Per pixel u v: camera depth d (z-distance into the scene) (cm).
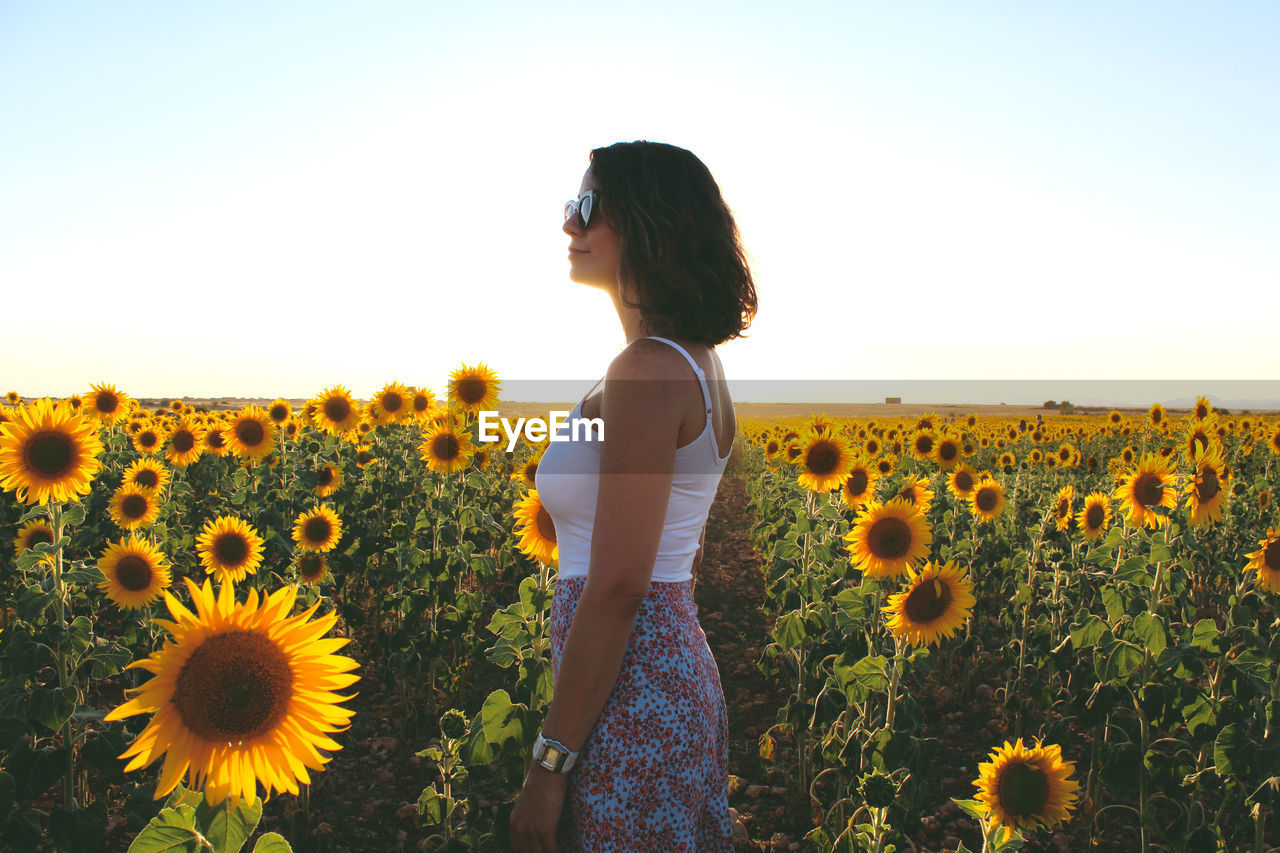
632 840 167
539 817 163
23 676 351
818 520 663
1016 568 729
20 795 334
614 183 179
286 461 859
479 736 342
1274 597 550
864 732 391
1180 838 399
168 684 145
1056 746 307
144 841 167
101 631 649
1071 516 755
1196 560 652
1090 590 601
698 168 184
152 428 1055
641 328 181
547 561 388
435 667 578
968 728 577
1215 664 451
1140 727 439
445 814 365
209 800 148
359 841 421
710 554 1148
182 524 818
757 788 478
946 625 372
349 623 667
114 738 355
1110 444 1852
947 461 932
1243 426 1588
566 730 161
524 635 382
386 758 515
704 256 178
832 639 486
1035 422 2111
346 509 786
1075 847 435
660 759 169
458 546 629
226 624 150
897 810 337
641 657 173
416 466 861
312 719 151
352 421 969
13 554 655
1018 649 641
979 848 418
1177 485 562
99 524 674
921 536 415
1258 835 365
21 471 385
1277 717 360
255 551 549
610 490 157
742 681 655
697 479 179
